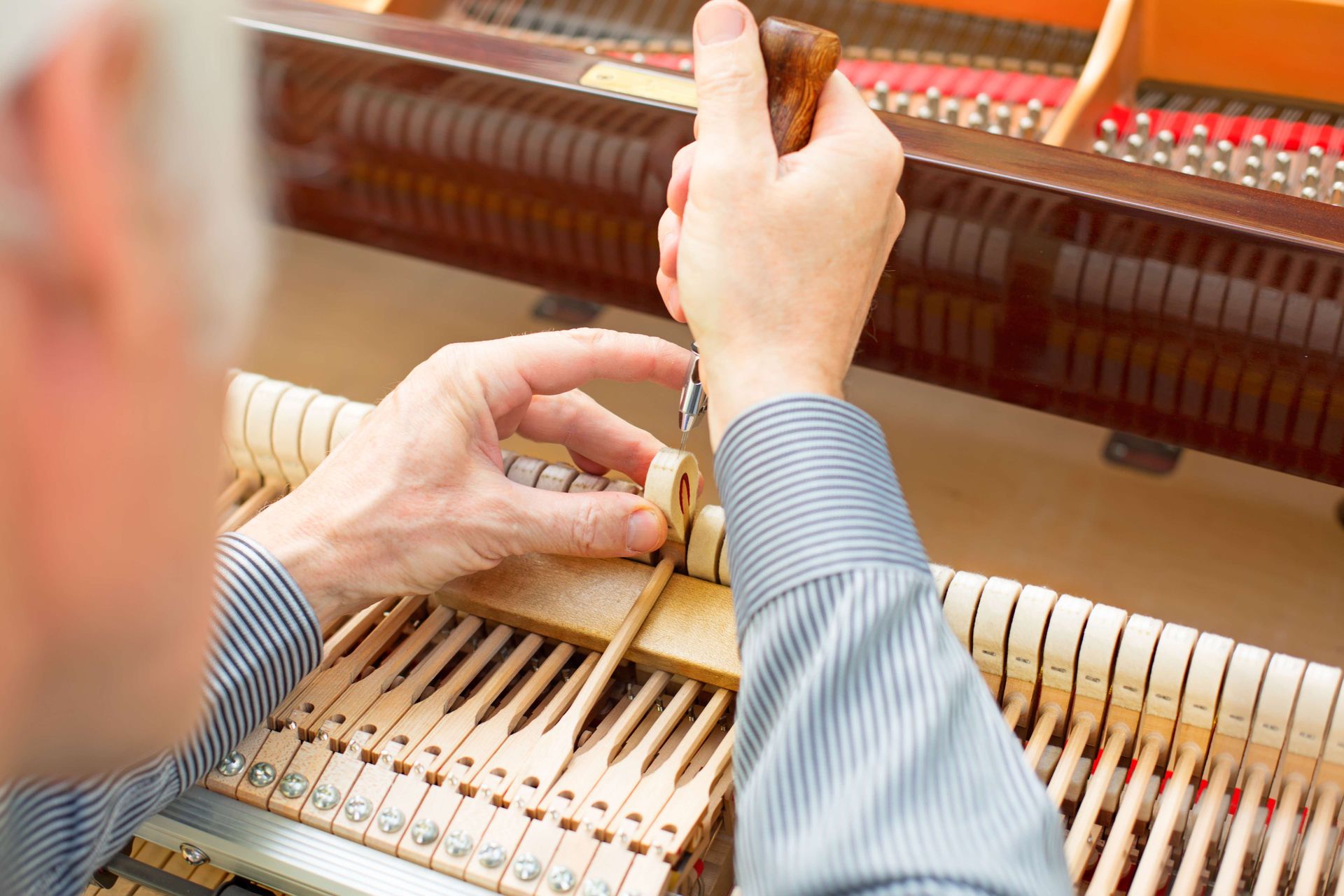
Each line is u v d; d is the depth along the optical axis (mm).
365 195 1713
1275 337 1288
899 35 1959
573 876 767
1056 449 1897
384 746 851
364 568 882
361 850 799
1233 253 1227
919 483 1832
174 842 835
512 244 1684
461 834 791
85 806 733
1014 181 1272
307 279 2189
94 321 344
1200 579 1678
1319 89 1709
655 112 1403
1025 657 885
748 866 603
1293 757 844
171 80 332
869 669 616
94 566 385
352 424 1040
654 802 811
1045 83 1853
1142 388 1423
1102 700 886
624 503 917
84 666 425
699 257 702
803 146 740
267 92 1618
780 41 714
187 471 395
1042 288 1373
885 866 556
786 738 605
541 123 1494
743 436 676
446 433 903
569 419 1004
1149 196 1242
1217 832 883
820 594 632
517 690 970
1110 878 795
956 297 1438
